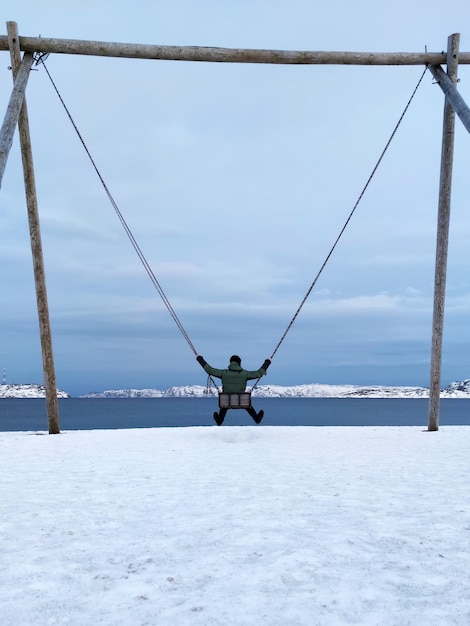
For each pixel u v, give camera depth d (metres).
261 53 9.62
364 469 6.21
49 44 9.20
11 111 8.24
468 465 6.47
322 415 142.88
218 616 2.36
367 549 3.21
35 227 10.44
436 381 10.95
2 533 3.64
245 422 104.19
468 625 2.25
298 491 4.92
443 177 10.54
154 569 2.93
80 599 2.55
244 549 3.24
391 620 2.30
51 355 10.92
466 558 3.05
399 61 9.88
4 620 2.34
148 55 9.46
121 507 4.34
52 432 10.96
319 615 2.35
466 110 8.70
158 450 8.20
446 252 10.66
